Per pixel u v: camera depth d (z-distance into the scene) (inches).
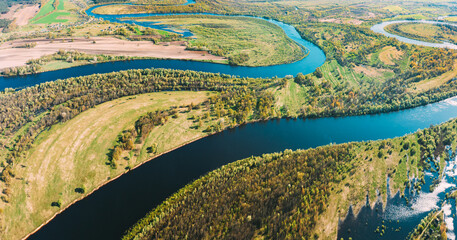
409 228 4018.2
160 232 3651.6
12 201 4237.2
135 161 5068.9
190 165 5073.8
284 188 4197.8
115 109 6373.0
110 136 5561.0
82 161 4975.4
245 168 4714.6
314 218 3858.3
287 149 5221.5
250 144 5679.1
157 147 5403.5
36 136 5487.2
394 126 6318.9
